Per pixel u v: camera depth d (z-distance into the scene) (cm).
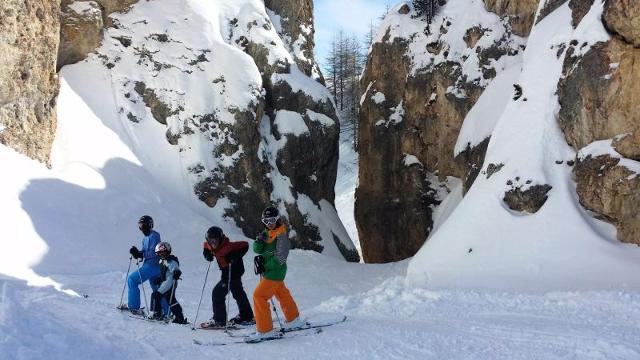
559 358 524
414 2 2772
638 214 1157
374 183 2853
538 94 1532
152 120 2169
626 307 754
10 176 1491
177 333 712
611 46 1301
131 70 2205
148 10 2322
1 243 1285
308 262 2050
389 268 2095
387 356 559
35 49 1680
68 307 809
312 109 2497
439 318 770
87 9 2161
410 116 2695
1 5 1557
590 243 1168
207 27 2341
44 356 511
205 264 1720
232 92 2241
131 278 900
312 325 725
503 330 656
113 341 626
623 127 1250
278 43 2542
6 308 624
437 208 2603
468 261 1350
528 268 1206
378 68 2877
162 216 1859
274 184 2323
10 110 1600
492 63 2353
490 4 2436
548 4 1812
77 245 1464
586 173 1278
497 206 1408
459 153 2319
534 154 1410
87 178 1750
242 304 799
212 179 2142
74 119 1933
